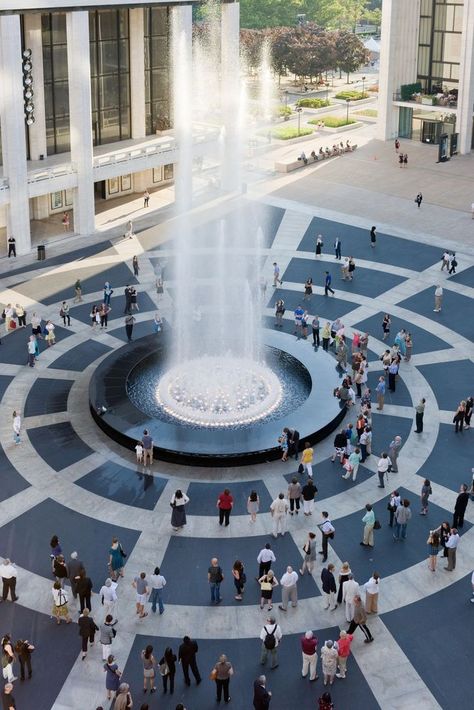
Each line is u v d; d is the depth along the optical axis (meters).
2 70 56.53
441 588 31.48
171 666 26.73
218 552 33.19
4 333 50.16
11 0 55.16
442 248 62.91
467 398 43.66
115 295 55.16
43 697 26.98
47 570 32.34
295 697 26.95
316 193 74.88
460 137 85.88
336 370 44.59
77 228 65.31
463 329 50.84
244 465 38.34
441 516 35.31
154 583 29.64
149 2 64.62
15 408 42.88
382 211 70.38
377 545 33.66
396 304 54.03
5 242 63.50
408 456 39.19
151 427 39.94
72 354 47.94
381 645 28.95
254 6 135.88
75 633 29.44
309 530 34.38
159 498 36.28
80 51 60.44
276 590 31.36
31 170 62.50
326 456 39.09
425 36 89.06
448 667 28.16
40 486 37.09
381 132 92.00
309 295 54.28
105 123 71.12
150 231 66.12
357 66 124.62
